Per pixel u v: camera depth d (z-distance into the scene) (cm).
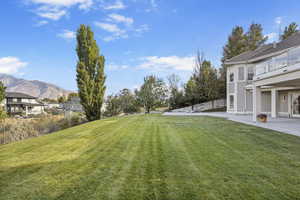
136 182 315
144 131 858
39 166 402
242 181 312
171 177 333
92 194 276
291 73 826
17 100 4622
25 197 271
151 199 260
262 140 641
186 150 514
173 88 3438
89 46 1658
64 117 1642
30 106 4603
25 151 539
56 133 886
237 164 397
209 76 2780
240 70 1931
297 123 1086
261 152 490
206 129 903
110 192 281
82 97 1630
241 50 3120
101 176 342
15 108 4266
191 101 3008
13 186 307
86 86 1627
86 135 796
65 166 400
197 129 906
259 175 338
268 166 384
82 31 1658
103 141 656
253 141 625
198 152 493
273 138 674
